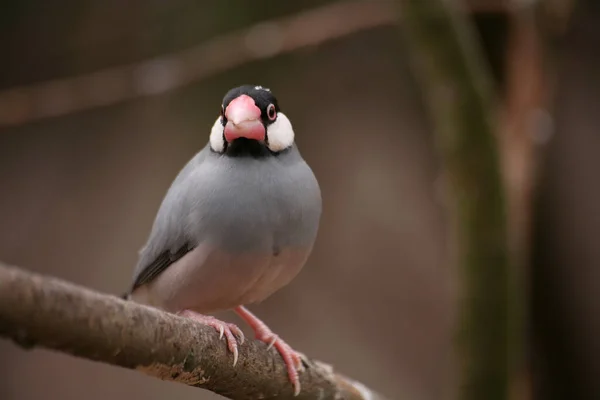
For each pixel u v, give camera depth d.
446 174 6.18
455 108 6.01
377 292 9.95
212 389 4.20
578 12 8.35
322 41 7.42
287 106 9.31
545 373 8.62
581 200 8.55
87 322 3.17
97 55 9.33
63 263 10.01
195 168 5.06
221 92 9.06
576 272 8.55
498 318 6.06
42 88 8.13
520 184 6.80
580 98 8.74
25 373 10.19
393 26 9.05
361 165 9.90
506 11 7.24
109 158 9.98
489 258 6.04
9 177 10.21
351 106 9.78
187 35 8.94
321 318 9.95
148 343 3.48
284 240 4.84
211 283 4.97
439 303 9.80
